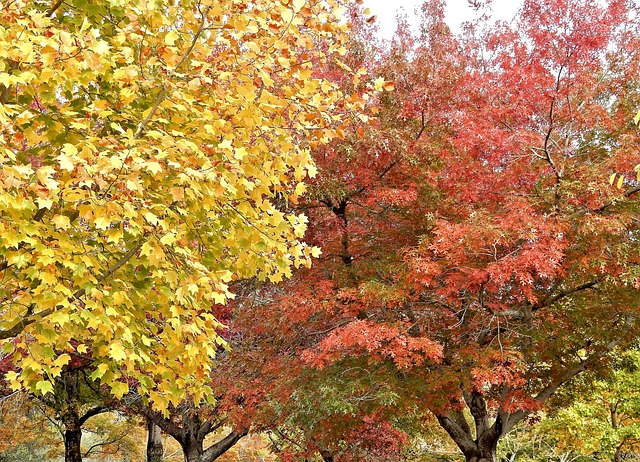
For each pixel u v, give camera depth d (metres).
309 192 8.73
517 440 18.64
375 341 7.66
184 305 4.69
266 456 21.47
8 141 3.73
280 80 5.29
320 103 4.80
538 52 8.57
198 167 4.31
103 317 3.76
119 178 3.53
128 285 4.43
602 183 7.19
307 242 10.31
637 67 8.79
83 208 3.51
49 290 3.84
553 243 6.95
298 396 8.71
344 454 13.40
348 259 10.15
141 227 3.86
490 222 7.59
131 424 19.70
